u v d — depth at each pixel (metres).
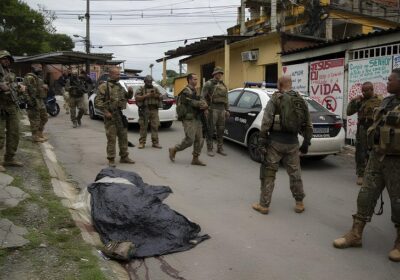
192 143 8.38
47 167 7.18
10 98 6.60
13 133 6.77
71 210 5.06
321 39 16.30
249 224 5.27
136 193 4.92
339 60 11.09
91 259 3.89
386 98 4.36
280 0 21.12
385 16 22.06
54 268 3.65
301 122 5.60
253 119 8.93
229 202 6.13
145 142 10.10
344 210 5.96
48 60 19.86
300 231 5.09
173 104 12.95
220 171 8.01
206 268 4.07
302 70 12.40
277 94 5.56
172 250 4.39
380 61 9.96
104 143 10.36
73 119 13.04
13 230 4.29
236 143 10.38
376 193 4.50
